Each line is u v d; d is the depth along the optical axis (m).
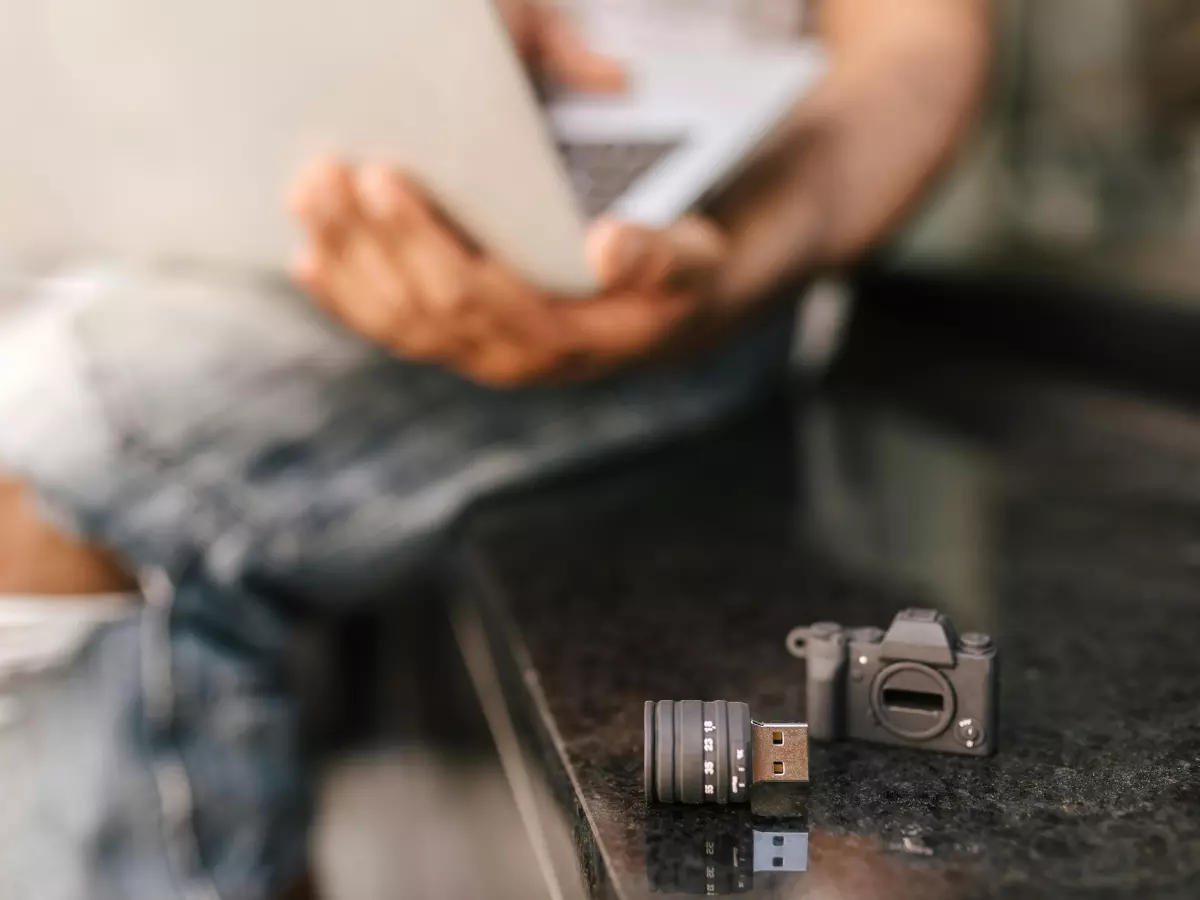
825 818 0.44
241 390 0.67
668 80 0.66
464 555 0.69
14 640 0.66
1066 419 0.94
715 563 0.64
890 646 0.47
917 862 0.42
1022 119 1.30
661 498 0.75
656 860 0.42
